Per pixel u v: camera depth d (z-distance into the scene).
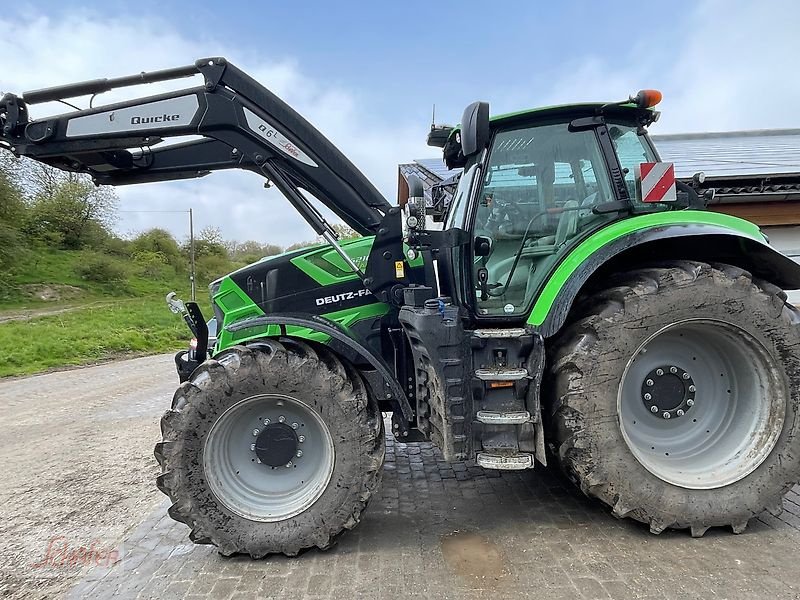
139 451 5.03
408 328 2.97
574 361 2.71
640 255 3.10
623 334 2.70
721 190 7.35
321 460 2.90
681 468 2.87
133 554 2.94
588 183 3.17
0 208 31.91
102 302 25.61
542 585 2.41
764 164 8.27
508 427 2.76
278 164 3.24
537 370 2.73
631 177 3.16
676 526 2.77
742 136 13.37
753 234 2.92
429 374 2.81
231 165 3.35
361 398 2.82
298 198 3.28
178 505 2.72
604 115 3.15
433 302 2.80
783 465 2.77
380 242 3.24
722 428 2.96
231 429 2.87
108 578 2.69
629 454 2.74
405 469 4.01
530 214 3.21
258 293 3.36
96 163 3.43
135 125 3.17
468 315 3.07
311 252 3.38
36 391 8.67
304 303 3.34
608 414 2.71
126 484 4.14
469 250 3.08
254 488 2.89
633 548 2.70
